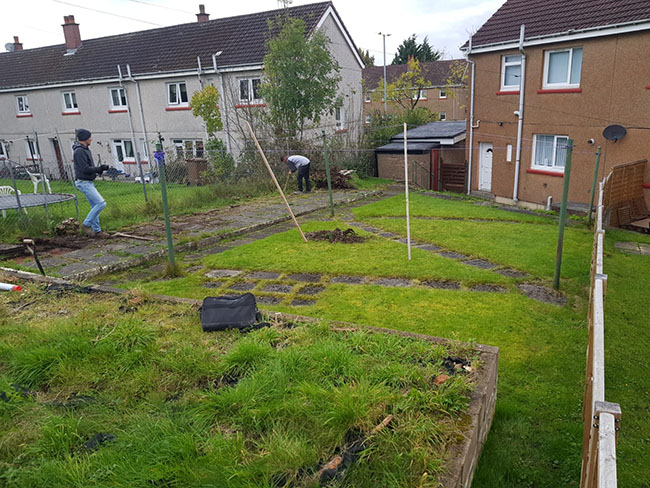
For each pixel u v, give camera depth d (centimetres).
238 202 1334
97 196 898
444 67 3984
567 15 1387
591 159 1312
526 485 295
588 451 231
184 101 2055
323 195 1449
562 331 502
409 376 315
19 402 301
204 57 1995
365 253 803
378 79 4078
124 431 269
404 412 279
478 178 1717
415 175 1908
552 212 1276
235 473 229
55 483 229
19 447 260
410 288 633
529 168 1495
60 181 1934
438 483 227
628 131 1223
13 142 2667
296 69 1622
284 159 1511
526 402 380
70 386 324
